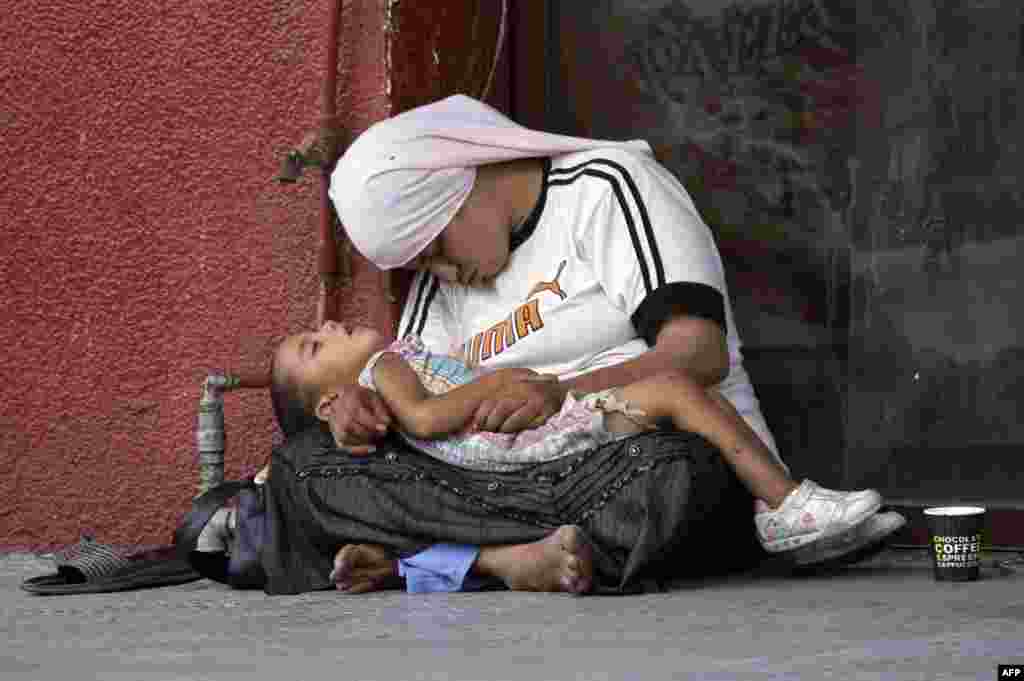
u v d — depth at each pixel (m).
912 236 14.97
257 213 15.06
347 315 14.77
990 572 12.66
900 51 14.97
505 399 12.31
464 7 15.12
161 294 15.40
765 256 15.39
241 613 11.68
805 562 12.20
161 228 15.36
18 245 15.82
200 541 13.55
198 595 12.95
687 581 12.60
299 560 12.95
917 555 14.32
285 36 14.88
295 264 14.95
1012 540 14.47
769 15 15.31
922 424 14.94
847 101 15.15
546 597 11.85
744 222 15.44
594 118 15.77
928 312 14.94
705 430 12.06
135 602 12.59
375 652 9.56
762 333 15.40
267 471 13.31
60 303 15.72
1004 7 14.67
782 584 12.21
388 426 12.75
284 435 14.02
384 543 12.49
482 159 13.50
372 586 12.64
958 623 10.00
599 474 12.02
